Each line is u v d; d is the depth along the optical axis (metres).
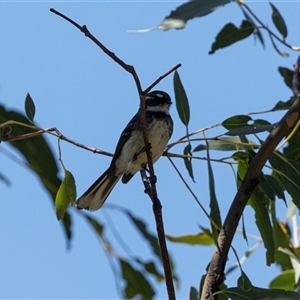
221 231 9.16
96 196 12.62
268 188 10.10
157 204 9.02
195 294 9.80
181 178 9.73
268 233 10.64
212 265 9.02
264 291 9.09
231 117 10.67
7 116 11.68
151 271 13.16
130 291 13.11
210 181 10.20
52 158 11.78
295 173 10.28
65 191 10.23
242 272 9.41
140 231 12.59
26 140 11.70
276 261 12.93
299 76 11.98
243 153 10.73
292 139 10.84
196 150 10.80
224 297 9.72
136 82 8.47
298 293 9.07
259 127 10.20
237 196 9.25
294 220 12.91
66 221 11.89
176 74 10.53
